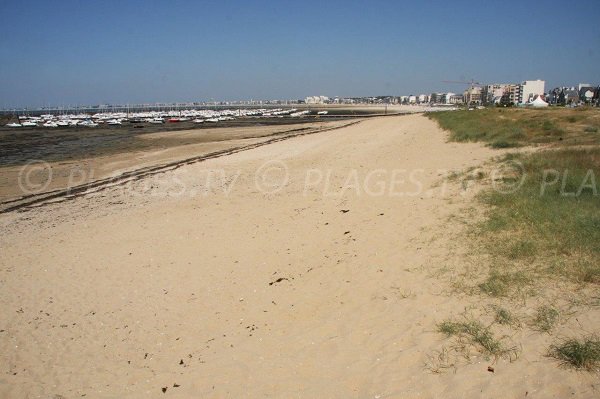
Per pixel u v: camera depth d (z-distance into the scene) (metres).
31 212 15.83
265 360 5.57
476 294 5.85
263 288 8.07
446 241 8.03
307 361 5.32
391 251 8.27
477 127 26.62
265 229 11.59
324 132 45.41
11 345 7.00
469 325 5.09
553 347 4.36
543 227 7.50
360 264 8.05
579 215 7.75
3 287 9.18
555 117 26.53
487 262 6.73
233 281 8.58
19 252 11.38
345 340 5.59
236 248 10.40
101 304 8.16
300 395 4.67
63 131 64.31
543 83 134.38
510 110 36.72
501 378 4.12
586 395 3.66
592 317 4.73
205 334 6.73
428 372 4.50
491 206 9.46
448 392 4.13
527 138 20.02
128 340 6.86
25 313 8.03
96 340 6.94
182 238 11.53
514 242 7.18
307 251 9.49
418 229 9.13
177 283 8.77
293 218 12.27
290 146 32.28
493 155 16.33
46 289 8.99
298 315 6.75
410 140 26.75
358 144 28.48
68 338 7.08
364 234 9.69
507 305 5.38
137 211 14.98
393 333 5.45
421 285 6.55
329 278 7.84
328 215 11.96
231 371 5.45
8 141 47.88
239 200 15.48
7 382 6.03
